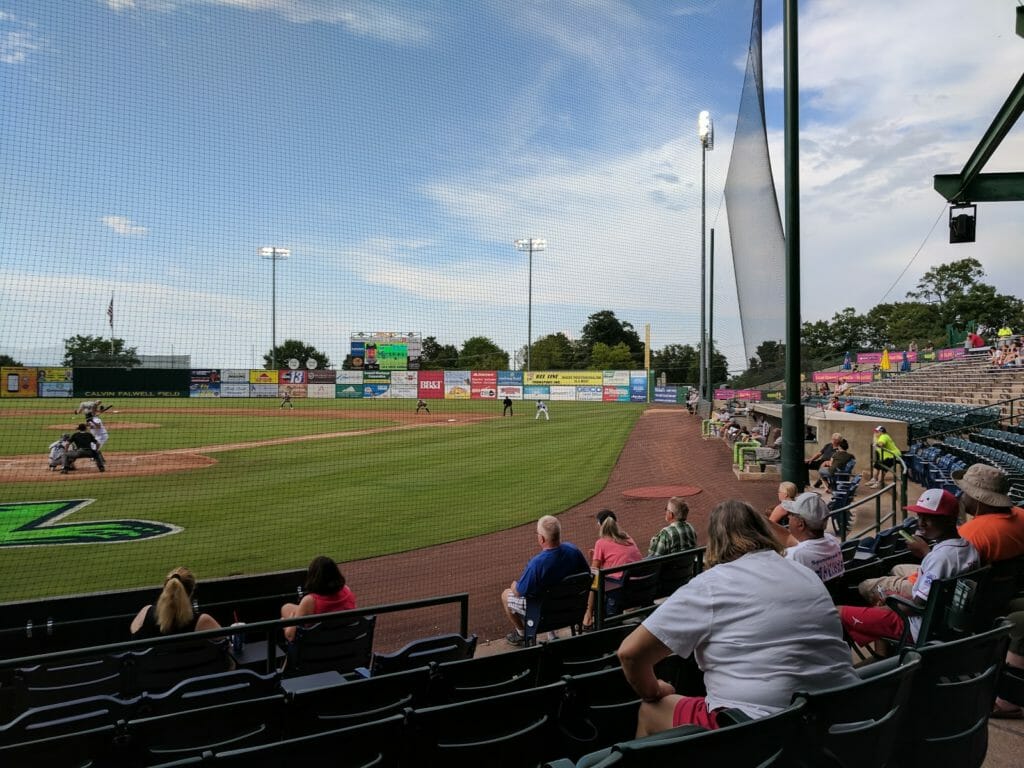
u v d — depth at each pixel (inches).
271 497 588.7
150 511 536.1
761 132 303.0
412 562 386.6
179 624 172.7
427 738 103.7
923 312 3075.8
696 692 144.1
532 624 226.8
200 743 115.4
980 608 154.6
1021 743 138.6
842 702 86.0
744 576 95.3
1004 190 398.9
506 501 563.2
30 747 103.3
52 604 205.5
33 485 656.4
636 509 525.7
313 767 94.0
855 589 186.7
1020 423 679.1
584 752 121.0
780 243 301.3
